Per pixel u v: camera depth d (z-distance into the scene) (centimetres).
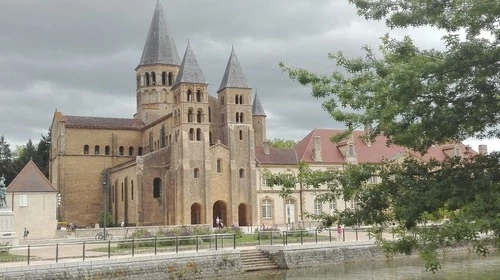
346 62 1673
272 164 8900
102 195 10069
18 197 7156
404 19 1472
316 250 4594
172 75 10906
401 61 1499
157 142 9694
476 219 1242
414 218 1380
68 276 3300
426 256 1286
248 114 8775
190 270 3838
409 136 1455
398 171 1523
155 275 3662
